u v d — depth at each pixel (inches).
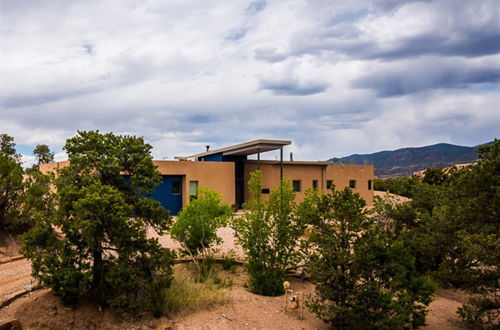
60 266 347.9
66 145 378.0
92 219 336.5
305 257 453.4
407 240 475.2
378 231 366.6
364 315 342.3
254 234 446.0
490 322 365.1
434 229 474.9
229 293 426.9
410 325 379.9
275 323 369.1
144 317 361.4
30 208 584.7
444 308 435.8
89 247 354.3
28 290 386.0
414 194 588.1
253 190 475.2
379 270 356.8
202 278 454.9
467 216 363.9
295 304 397.4
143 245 377.1
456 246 452.1
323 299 358.9
